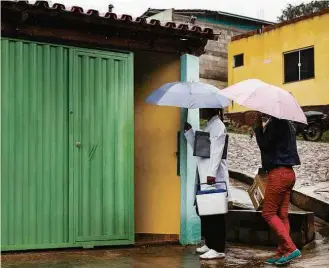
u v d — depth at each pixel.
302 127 18.36
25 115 6.57
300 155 15.65
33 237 6.58
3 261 6.17
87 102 6.96
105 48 7.13
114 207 7.10
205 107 6.71
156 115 7.91
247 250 7.34
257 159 15.62
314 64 20.47
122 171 7.16
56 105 6.77
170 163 7.77
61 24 6.76
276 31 21.89
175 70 7.77
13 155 6.49
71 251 6.80
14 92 6.52
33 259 6.31
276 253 6.75
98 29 7.00
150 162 7.94
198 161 6.77
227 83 25.92
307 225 7.71
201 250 7.02
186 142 7.57
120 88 7.19
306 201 10.09
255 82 6.56
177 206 7.70
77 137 6.87
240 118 22.52
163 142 7.84
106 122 7.08
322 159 14.89
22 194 6.53
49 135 6.71
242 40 23.36
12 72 6.52
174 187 7.73
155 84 7.93
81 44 6.97
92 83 7.01
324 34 20.09
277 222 6.35
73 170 6.83
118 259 6.48
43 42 6.71
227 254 7.03
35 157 6.62
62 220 6.76
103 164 7.04
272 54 22.05
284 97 6.33
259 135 6.43
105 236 7.03
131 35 7.25
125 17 6.79
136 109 8.07
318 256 7.03
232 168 14.13
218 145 6.63
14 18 6.45
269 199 6.36
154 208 7.88
